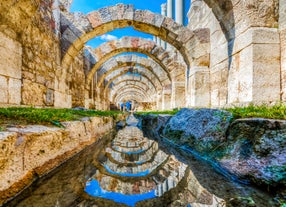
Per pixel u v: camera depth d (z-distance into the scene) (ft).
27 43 12.10
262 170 4.69
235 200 4.22
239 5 12.50
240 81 12.89
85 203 4.32
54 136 6.23
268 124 5.16
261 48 11.39
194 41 19.61
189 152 9.04
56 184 5.32
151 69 36.83
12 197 4.03
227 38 14.90
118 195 4.76
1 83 9.75
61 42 18.47
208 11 19.60
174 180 5.81
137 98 89.04
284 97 11.14
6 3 9.08
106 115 18.13
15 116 6.79
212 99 18.42
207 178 5.67
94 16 19.36
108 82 45.93
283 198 4.01
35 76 13.20
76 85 23.99
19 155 4.41
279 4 11.54
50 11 15.76
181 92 28.27
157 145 11.73
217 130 7.70
